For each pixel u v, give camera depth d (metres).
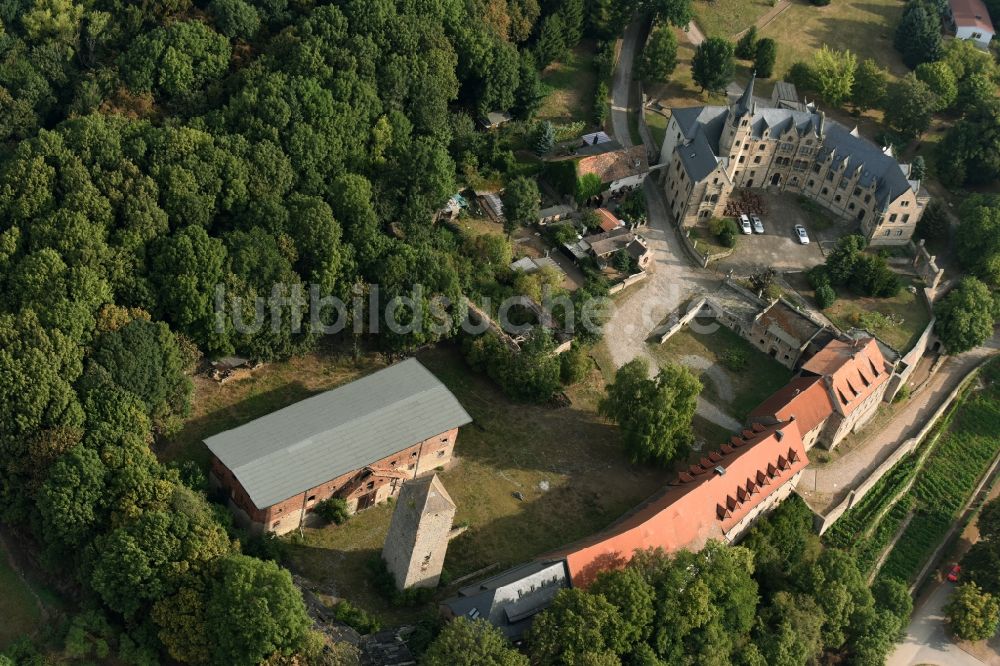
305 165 186.62
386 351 180.75
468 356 180.88
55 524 137.62
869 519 181.62
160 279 163.38
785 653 148.38
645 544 148.12
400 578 143.75
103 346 153.12
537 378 176.88
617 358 192.38
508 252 198.12
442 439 160.38
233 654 126.56
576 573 141.50
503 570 152.75
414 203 192.25
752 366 196.25
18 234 165.00
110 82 199.00
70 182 169.88
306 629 129.38
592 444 175.75
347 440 153.62
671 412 167.75
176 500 139.75
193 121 186.88
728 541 162.00
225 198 176.50
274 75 193.00
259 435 152.50
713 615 142.75
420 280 179.38
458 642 126.88
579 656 131.25
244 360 171.25
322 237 173.75
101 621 134.25
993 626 168.12
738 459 161.75
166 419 158.25
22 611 140.00
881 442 191.62
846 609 159.12
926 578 180.75
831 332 193.62
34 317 151.75
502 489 165.00
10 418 144.75
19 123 198.12
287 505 146.75
